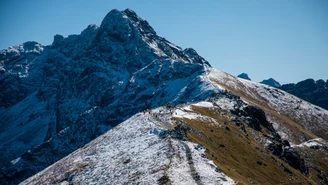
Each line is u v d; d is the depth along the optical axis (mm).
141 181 51500
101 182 58719
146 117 91875
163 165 55375
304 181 93500
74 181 64188
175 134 71812
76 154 88812
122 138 80688
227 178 52125
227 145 85812
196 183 47969
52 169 86375
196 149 64562
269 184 73062
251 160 84625
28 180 91375
